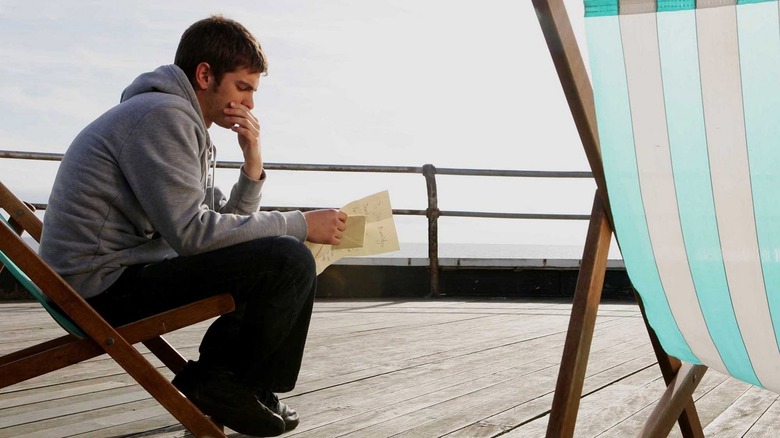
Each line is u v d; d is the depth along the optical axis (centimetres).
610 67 123
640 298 140
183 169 178
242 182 217
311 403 252
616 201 129
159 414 235
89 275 178
